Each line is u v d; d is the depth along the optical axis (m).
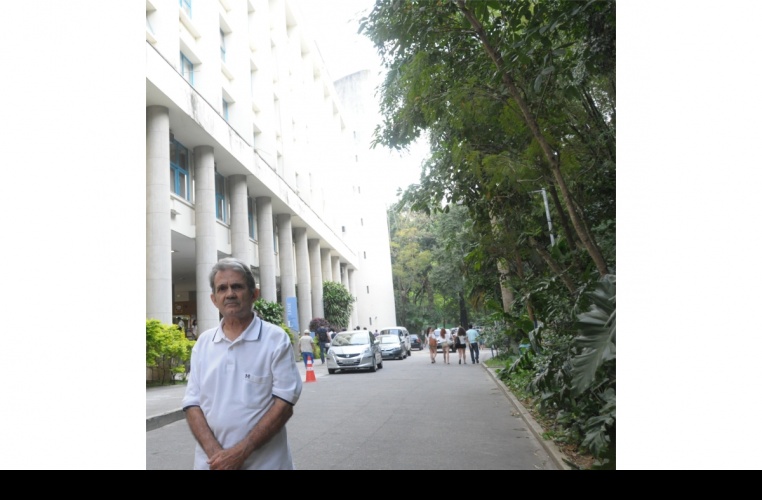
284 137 36.59
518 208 11.05
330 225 48.12
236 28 28.06
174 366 16.55
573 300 7.66
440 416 10.13
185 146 22.41
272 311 24.88
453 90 7.58
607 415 5.41
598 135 8.52
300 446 7.69
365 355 21.81
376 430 8.84
